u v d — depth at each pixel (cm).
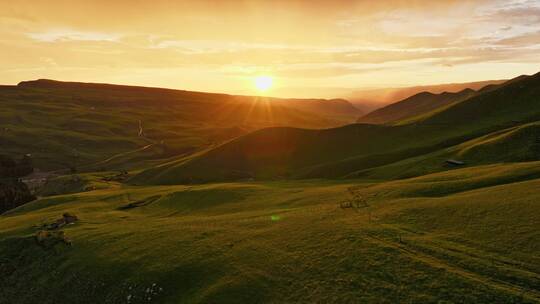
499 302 2986
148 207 9112
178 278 4516
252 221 6112
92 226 7306
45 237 6588
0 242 6781
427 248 4031
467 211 4797
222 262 4625
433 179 7275
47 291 5191
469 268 3525
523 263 3456
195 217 7306
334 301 3400
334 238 4688
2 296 5581
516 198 4853
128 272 4903
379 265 3822
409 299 3212
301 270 4066
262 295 3788
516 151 9194
